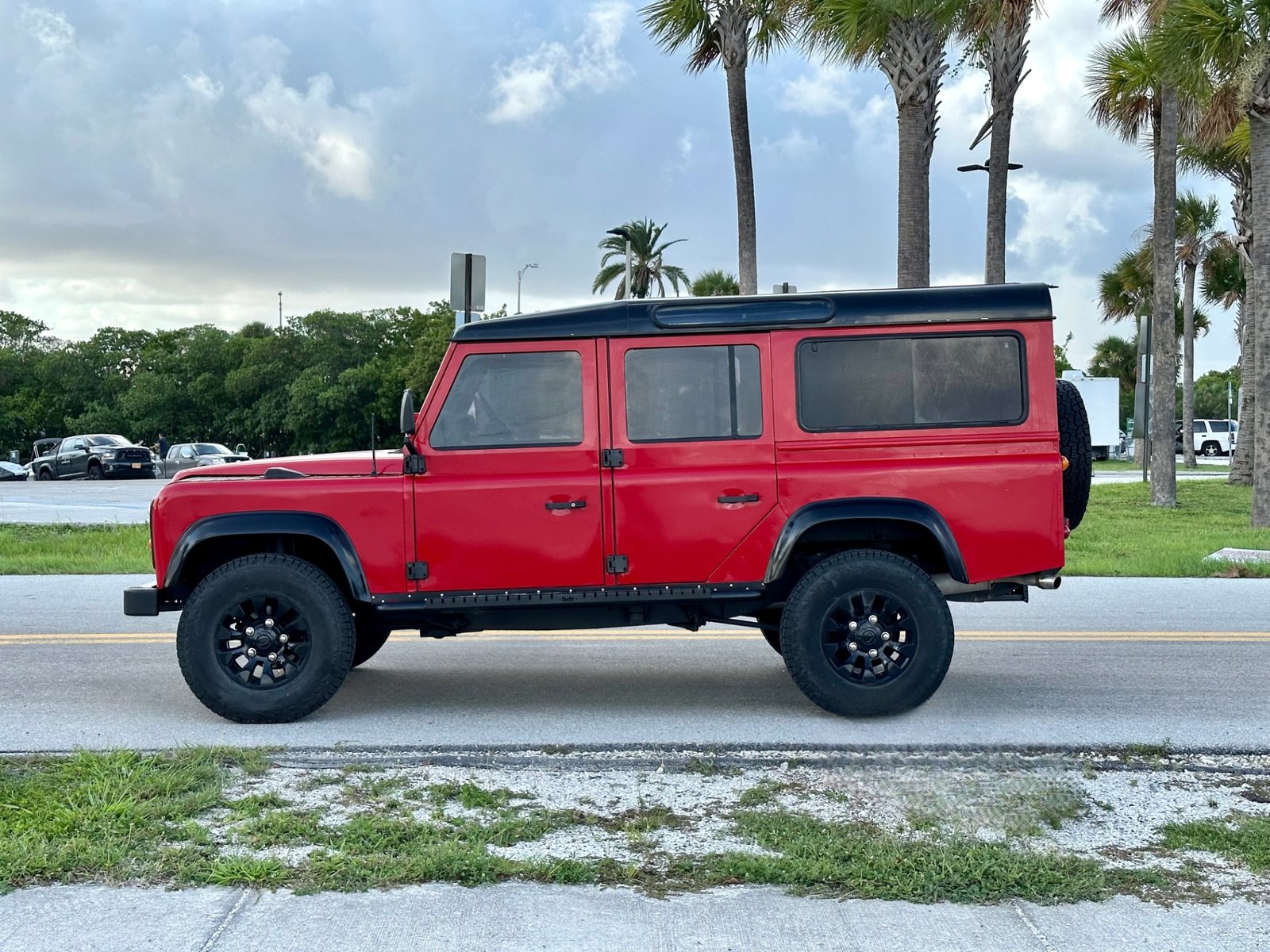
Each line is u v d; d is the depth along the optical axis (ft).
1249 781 17.52
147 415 263.90
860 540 22.50
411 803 16.38
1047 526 21.20
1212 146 81.97
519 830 15.01
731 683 24.98
